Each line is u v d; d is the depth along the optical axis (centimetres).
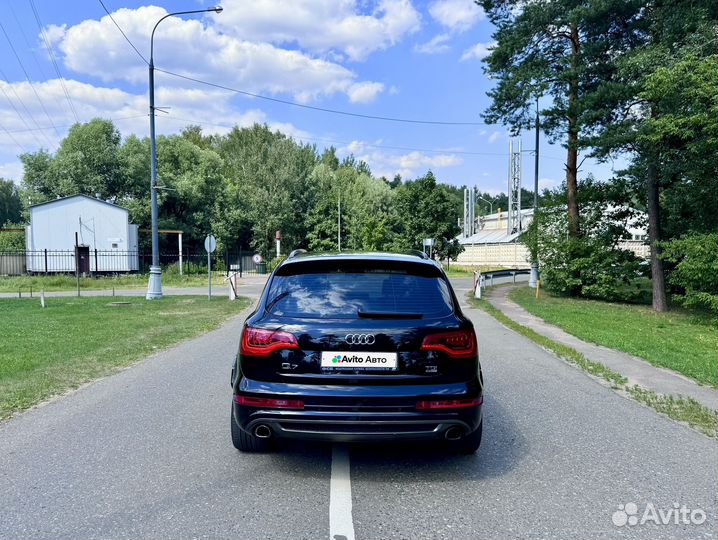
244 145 6438
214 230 5319
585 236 2305
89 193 4759
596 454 434
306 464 408
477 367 375
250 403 363
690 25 1631
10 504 336
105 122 4972
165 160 5416
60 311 1562
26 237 3966
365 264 406
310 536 297
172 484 368
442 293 396
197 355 890
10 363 775
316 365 359
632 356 909
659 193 2116
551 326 1331
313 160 7075
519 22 2220
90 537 295
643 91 1719
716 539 297
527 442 464
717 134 1527
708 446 456
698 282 1606
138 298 2100
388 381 356
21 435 475
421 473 391
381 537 297
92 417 531
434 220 5566
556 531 305
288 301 387
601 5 1848
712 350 1014
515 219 6531
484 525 311
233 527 307
